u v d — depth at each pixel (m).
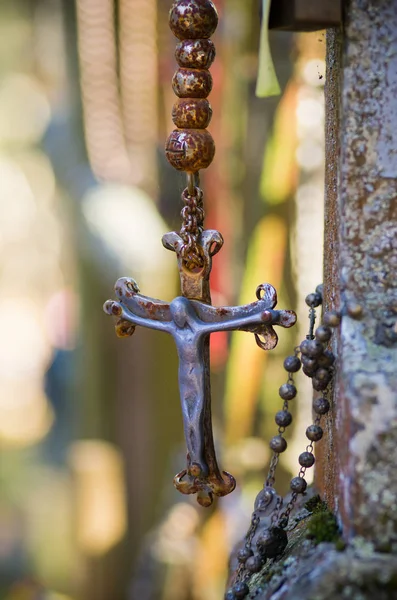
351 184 1.13
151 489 4.62
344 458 1.11
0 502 7.09
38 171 7.58
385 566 1.05
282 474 2.59
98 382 4.68
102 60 3.76
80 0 3.72
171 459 4.29
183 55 1.20
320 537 1.17
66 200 4.70
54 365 7.13
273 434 2.67
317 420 1.25
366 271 1.13
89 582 4.90
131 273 4.23
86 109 3.85
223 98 2.97
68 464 5.68
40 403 9.43
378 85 1.11
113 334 4.62
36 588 5.74
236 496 2.93
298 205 2.58
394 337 1.12
